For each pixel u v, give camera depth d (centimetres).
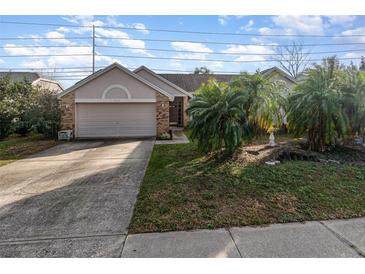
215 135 621
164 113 1359
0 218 366
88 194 462
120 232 319
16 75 2633
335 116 692
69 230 326
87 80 1283
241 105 618
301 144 822
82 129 1323
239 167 575
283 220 339
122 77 1316
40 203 422
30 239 305
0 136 1349
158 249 279
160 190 464
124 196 448
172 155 801
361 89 694
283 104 722
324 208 372
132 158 793
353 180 486
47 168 682
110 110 1336
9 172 642
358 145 802
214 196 424
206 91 657
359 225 325
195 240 295
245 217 349
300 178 493
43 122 1307
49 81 2780
